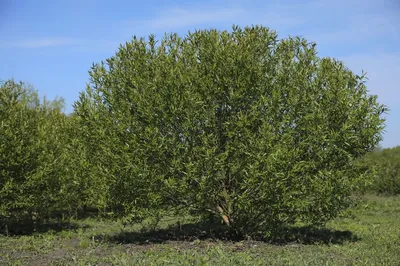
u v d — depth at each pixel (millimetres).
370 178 8633
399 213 15055
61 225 12250
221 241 8703
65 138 11555
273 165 7820
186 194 8359
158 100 8211
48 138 11578
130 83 8664
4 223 11789
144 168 8125
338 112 8383
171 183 8078
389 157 22453
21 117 10789
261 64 8617
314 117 8156
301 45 8891
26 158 10445
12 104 10883
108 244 8750
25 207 11125
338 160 8469
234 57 8359
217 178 8305
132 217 8617
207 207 8820
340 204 8586
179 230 10102
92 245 8672
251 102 8430
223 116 8422
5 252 7988
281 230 9055
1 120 10469
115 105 8547
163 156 8258
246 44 8750
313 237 9664
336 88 8469
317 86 8445
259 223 8828
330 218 8680
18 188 10375
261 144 7945
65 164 11383
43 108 14008
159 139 8133
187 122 8031
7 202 10445
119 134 8383
